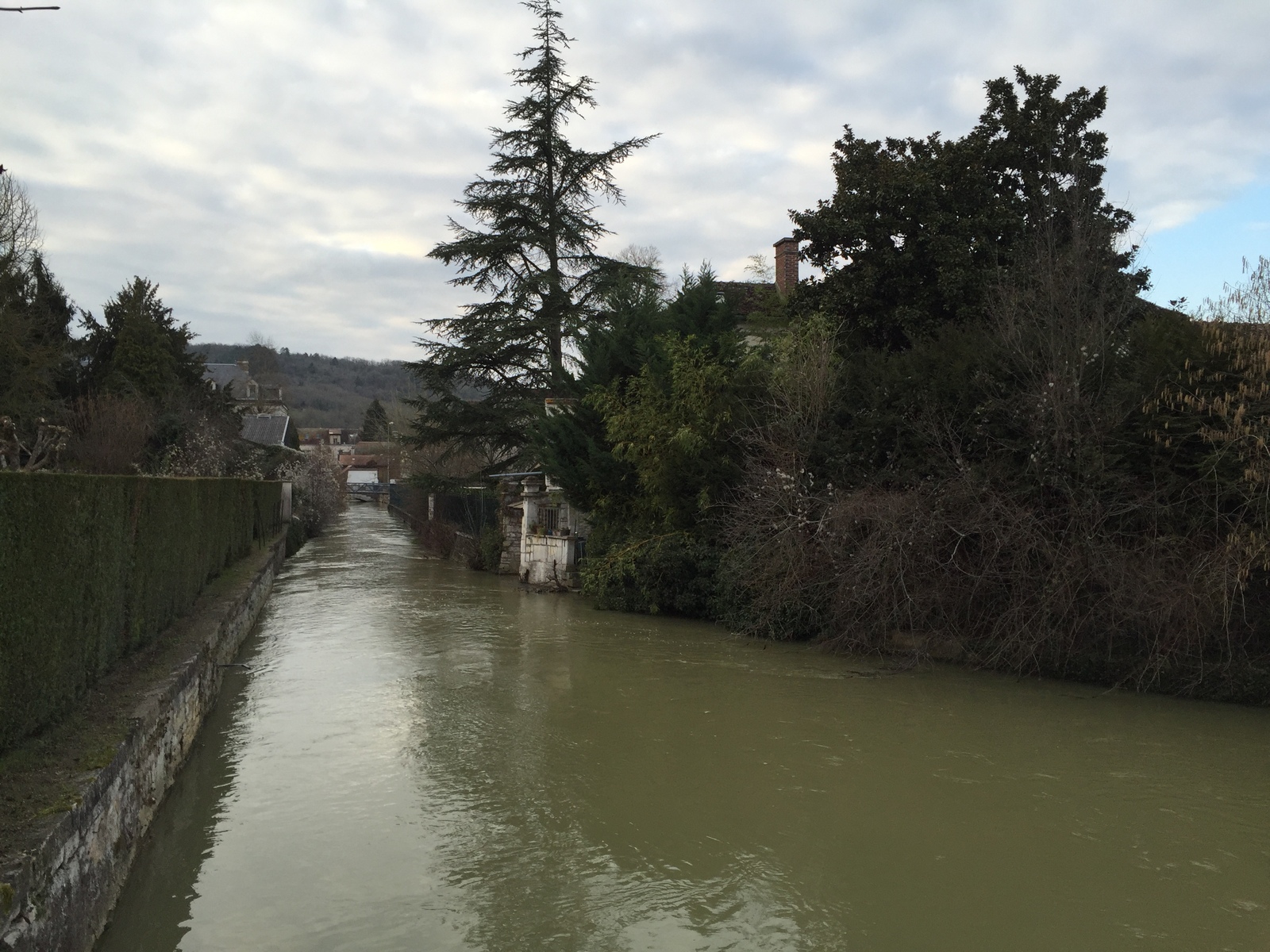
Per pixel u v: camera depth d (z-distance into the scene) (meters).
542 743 7.93
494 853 5.61
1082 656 10.34
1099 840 5.91
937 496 11.38
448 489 26.30
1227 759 7.65
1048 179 16.06
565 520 20.09
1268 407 9.43
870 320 16.88
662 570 15.14
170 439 25.27
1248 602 9.71
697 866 5.44
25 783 4.41
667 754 7.64
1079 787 6.93
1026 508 10.73
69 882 3.99
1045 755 7.72
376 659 11.54
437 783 6.89
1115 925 4.76
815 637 12.74
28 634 4.92
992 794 6.76
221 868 5.36
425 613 15.79
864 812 6.36
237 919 4.72
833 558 11.91
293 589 19.61
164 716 6.38
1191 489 9.95
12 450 13.80
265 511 25.39
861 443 12.96
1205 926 4.76
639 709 9.13
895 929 4.70
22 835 3.73
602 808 6.40
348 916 4.76
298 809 6.32
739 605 13.88
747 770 7.25
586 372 18.36
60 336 26.41
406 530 44.94
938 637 11.41
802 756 7.64
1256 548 8.97
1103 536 10.18
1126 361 11.12
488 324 24.73
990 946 4.52
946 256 16.00
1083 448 10.45
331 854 5.57
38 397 20.45
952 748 7.90
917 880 5.29
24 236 22.22
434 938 4.54
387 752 7.64
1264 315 9.95
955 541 11.28
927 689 10.06
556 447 18.23
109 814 4.76
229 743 7.89
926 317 16.28
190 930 4.60
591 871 5.36
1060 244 14.30
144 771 5.73
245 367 82.31
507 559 22.83
